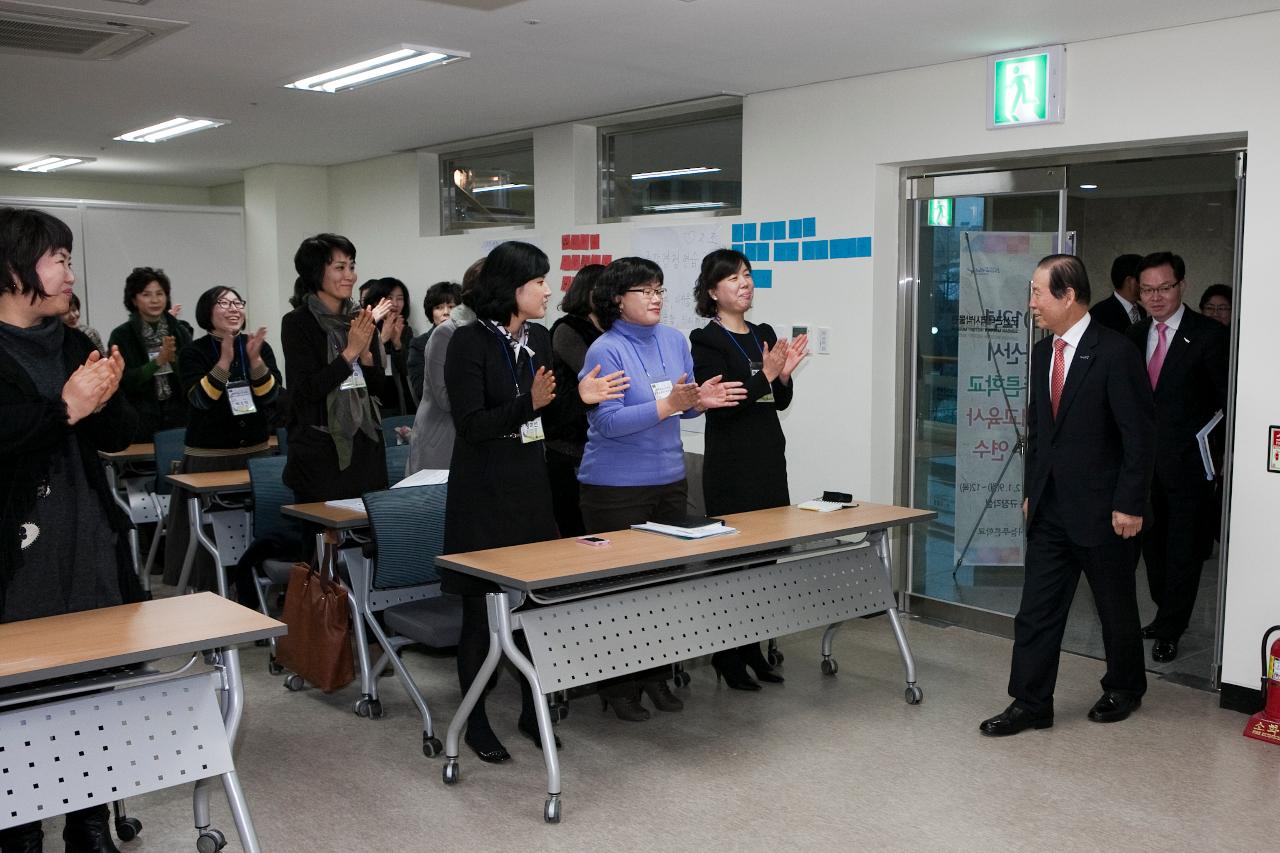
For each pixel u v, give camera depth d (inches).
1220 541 182.7
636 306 156.1
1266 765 151.6
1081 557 161.5
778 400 181.8
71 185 434.0
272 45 197.8
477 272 182.7
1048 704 164.7
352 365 174.2
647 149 278.7
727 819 135.1
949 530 228.1
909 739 161.6
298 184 381.4
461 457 145.1
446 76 224.8
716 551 143.7
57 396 104.5
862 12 170.1
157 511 240.1
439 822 134.1
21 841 108.2
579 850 127.0
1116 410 152.6
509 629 133.6
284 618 163.2
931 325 226.8
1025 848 127.4
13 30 185.6
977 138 203.9
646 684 174.4
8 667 92.4
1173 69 177.6
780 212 240.5
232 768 105.7
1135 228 309.4
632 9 170.7
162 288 259.8
